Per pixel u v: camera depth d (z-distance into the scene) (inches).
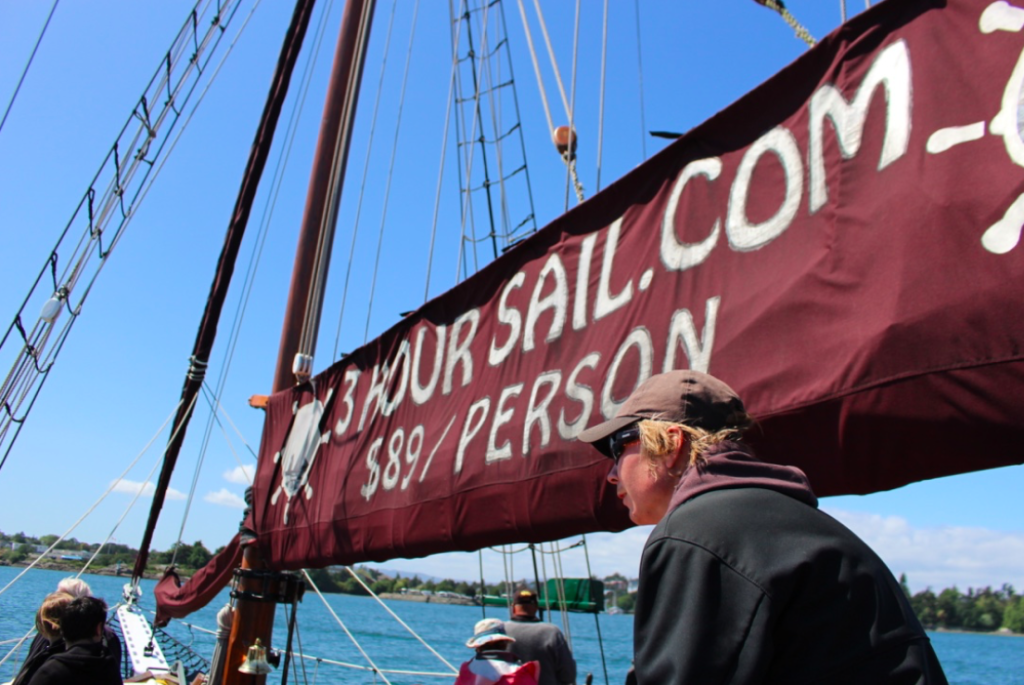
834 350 80.2
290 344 279.6
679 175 111.5
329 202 293.0
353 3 315.6
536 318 135.2
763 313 90.3
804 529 48.0
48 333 258.7
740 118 102.8
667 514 52.2
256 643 232.4
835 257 83.9
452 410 153.8
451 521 142.4
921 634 46.9
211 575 283.0
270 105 303.9
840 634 44.7
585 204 129.6
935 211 73.4
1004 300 65.8
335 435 208.1
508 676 153.2
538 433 125.5
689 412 57.2
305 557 205.3
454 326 163.3
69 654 141.5
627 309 114.0
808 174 90.9
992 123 71.4
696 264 104.1
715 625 45.4
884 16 85.8
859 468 77.3
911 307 72.9
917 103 79.2
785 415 83.1
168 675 288.5
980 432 66.5
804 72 94.4
